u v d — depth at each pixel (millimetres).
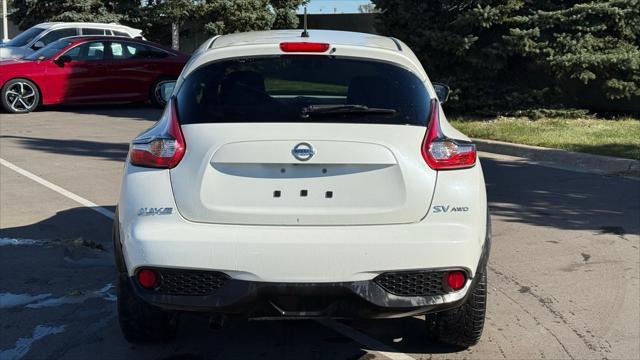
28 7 27531
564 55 12625
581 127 12453
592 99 14383
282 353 4074
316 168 3469
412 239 3400
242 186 3447
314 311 3410
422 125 3664
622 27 12703
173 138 3572
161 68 17016
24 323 4426
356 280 3355
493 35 13383
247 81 3799
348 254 3342
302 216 3436
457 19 12992
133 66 16641
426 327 4184
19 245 6035
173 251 3346
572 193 8172
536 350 4098
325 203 3453
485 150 11281
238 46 3934
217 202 3439
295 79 3871
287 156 3438
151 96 16984
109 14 27281
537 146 10805
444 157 3580
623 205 7605
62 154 10398
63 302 4777
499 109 13758
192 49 30578
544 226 6754
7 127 13250
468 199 3551
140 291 3443
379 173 3482
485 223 3680
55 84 15766
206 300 3369
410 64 3939
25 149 10805
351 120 3596
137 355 4016
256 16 28172
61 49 16109
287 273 3332
